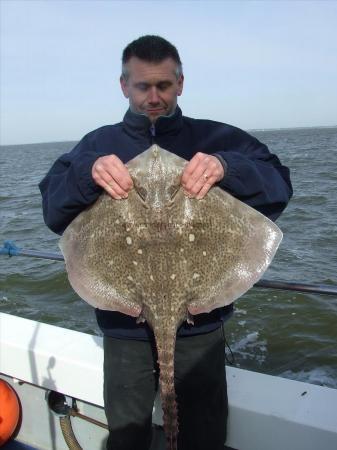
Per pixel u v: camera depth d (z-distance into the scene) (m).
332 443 2.54
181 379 2.59
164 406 2.25
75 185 2.33
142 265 2.33
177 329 2.43
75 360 3.18
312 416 2.64
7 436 3.42
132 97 2.71
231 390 2.89
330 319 7.83
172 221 2.30
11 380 3.61
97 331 8.03
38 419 3.52
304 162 39.66
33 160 87.50
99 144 2.80
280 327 7.69
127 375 2.59
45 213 2.59
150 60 2.59
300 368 6.70
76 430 3.38
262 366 6.76
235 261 2.32
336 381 6.38
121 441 2.63
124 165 2.34
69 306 9.21
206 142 2.76
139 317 2.40
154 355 2.62
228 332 7.62
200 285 2.33
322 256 11.27
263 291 8.90
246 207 2.32
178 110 2.76
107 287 2.41
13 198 26.61
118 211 2.35
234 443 2.81
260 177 2.37
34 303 9.45
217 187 2.33
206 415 2.61
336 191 21.38
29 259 12.30
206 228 2.31
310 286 2.79
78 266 2.41
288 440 2.65
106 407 2.66
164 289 2.31
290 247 12.18
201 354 2.56
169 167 2.34
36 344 3.40
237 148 2.75
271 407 2.72
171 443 2.22
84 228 2.43
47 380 3.31
